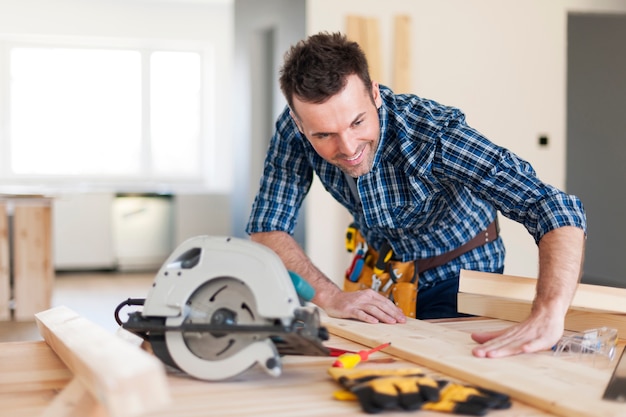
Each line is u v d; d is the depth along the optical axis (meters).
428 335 1.37
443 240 1.88
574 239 1.37
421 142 1.63
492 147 1.55
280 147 1.87
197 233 8.27
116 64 8.58
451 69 5.34
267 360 1.05
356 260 2.02
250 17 6.14
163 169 8.84
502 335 1.26
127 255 8.11
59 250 7.89
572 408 0.94
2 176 8.32
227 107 8.82
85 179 8.60
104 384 0.76
